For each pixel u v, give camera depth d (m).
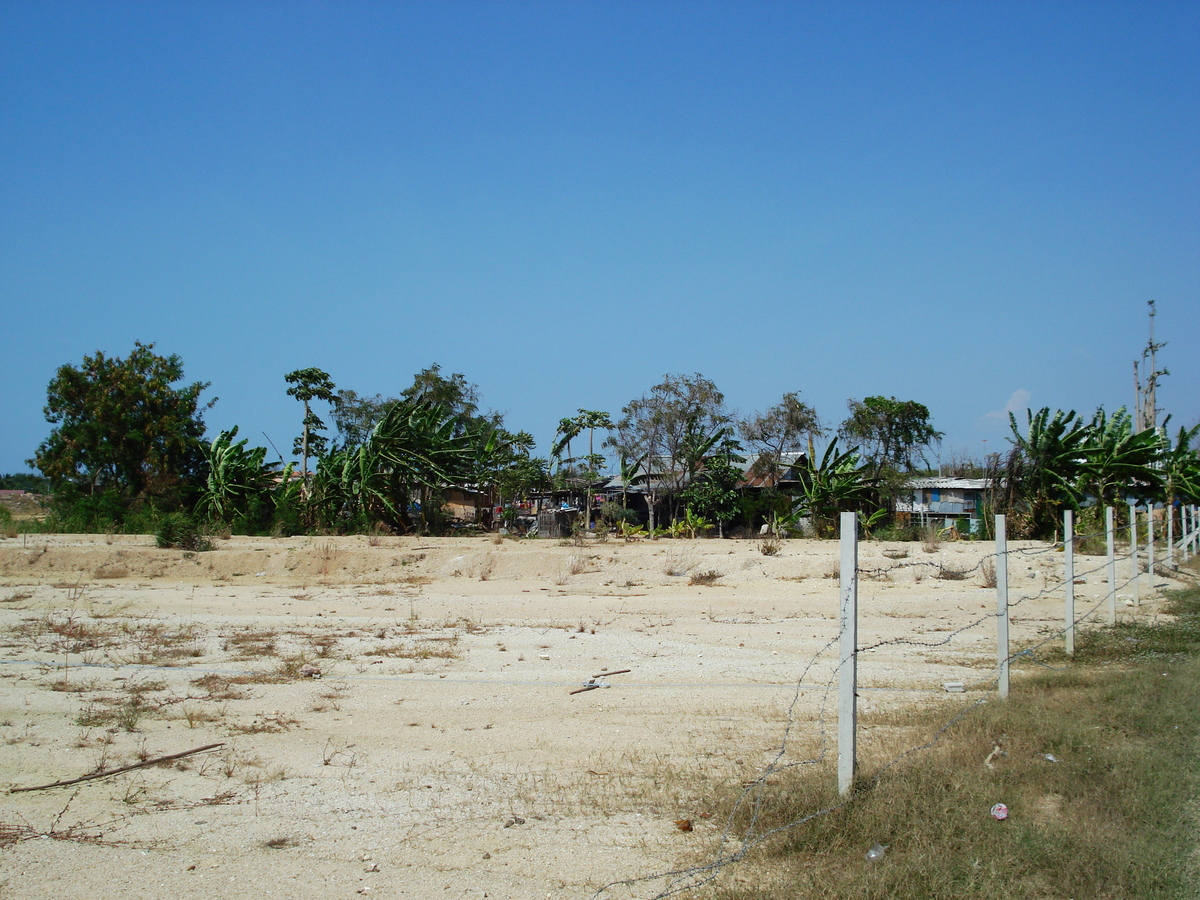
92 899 4.65
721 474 41.47
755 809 5.55
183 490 36.59
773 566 20.89
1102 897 4.30
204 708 8.86
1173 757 6.16
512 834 5.54
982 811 5.26
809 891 4.42
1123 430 27.48
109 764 7.01
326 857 5.22
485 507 41.22
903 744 6.87
